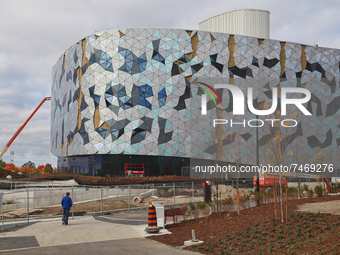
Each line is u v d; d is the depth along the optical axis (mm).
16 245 11656
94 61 57594
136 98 55875
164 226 14906
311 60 62844
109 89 56125
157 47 57312
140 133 55438
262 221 13008
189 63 57719
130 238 12828
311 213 12766
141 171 56906
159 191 32656
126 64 56500
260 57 60344
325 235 9688
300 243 9547
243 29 69312
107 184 41719
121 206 25781
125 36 57125
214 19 72250
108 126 55625
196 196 30328
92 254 10062
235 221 14078
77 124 59844
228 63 58875
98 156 57844
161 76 56781
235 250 10023
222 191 33094
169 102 56438
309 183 33500
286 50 61812
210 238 11891
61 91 72125
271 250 9453
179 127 56125
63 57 70938
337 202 15180
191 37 58469
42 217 21172
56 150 76625
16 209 25156
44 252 10422
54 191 35219
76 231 14664
